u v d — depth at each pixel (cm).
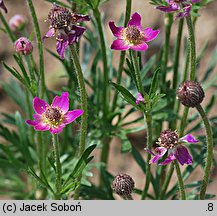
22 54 46
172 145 42
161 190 50
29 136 57
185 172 50
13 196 58
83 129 44
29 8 46
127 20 47
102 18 55
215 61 55
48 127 43
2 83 59
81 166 44
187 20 43
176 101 52
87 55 56
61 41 42
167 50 51
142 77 52
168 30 50
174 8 43
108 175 52
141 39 44
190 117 53
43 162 51
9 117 56
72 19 42
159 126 53
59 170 44
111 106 54
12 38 51
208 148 42
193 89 41
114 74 55
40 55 47
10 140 52
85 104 43
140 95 44
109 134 51
